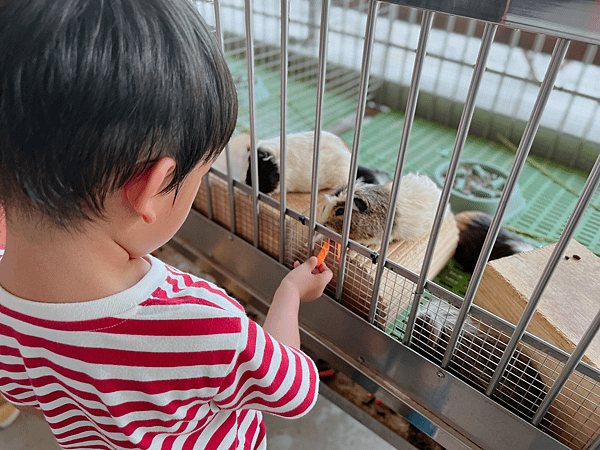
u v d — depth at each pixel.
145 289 0.38
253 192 0.97
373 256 0.83
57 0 0.27
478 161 1.40
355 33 1.68
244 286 1.20
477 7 0.51
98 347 0.37
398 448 1.02
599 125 1.36
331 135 1.10
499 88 1.52
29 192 0.30
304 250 0.98
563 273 0.87
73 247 0.33
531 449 0.81
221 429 0.52
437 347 0.88
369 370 1.02
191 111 0.31
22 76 0.26
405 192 0.94
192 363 0.39
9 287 0.38
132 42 0.27
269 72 1.76
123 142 0.29
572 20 0.45
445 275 1.09
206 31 0.32
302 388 0.47
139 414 0.41
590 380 0.71
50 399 0.44
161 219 0.37
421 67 0.60
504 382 0.82
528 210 1.24
